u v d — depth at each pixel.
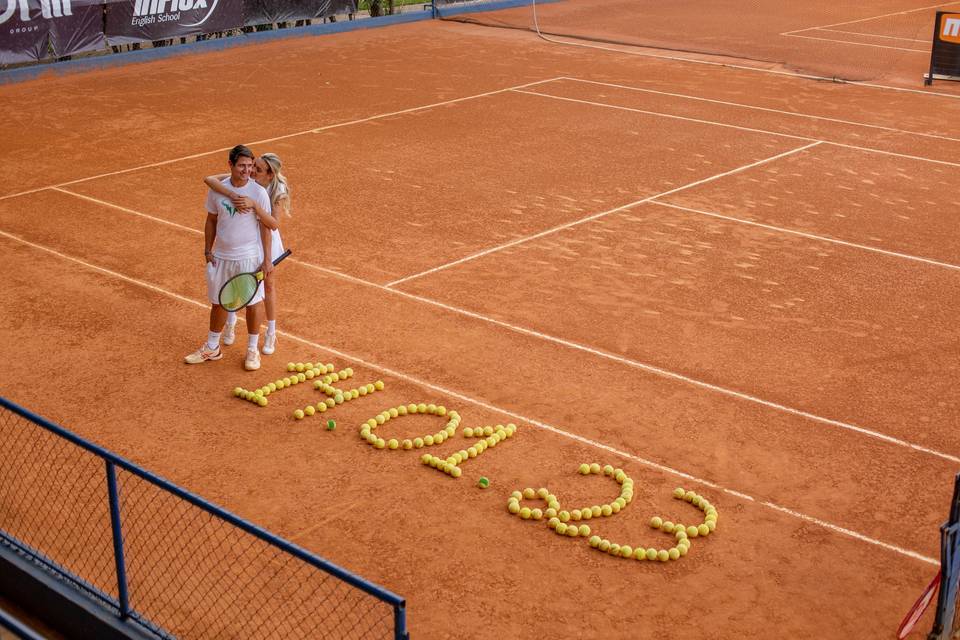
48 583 6.33
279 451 8.13
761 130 19.11
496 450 8.24
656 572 6.82
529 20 31.73
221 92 21.05
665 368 9.73
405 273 11.88
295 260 12.19
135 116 18.94
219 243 9.13
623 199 14.79
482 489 7.71
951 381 9.60
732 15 34.16
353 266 12.05
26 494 7.38
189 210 13.90
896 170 16.69
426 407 8.83
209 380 9.27
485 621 6.29
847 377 9.63
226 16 25.38
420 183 15.32
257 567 6.67
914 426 8.77
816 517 7.46
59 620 6.36
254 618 6.18
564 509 7.46
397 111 19.81
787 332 10.59
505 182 15.46
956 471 8.09
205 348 9.55
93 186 14.82
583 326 10.59
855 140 18.56
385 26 29.80
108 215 13.62
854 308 11.24
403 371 9.52
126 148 16.84
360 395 9.02
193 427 8.45
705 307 11.15
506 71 24.06
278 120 18.91
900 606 6.52
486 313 10.84
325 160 16.39
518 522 7.33
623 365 9.76
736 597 6.58
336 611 6.27
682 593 6.61
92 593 6.21
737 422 8.77
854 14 35.19
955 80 24.33
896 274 12.27
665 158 17.03
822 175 16.31
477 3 32.66
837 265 12.50
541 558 6.93
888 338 10.51
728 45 28.50
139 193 14.55
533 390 9.23
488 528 7.24
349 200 14.45
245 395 8.93
